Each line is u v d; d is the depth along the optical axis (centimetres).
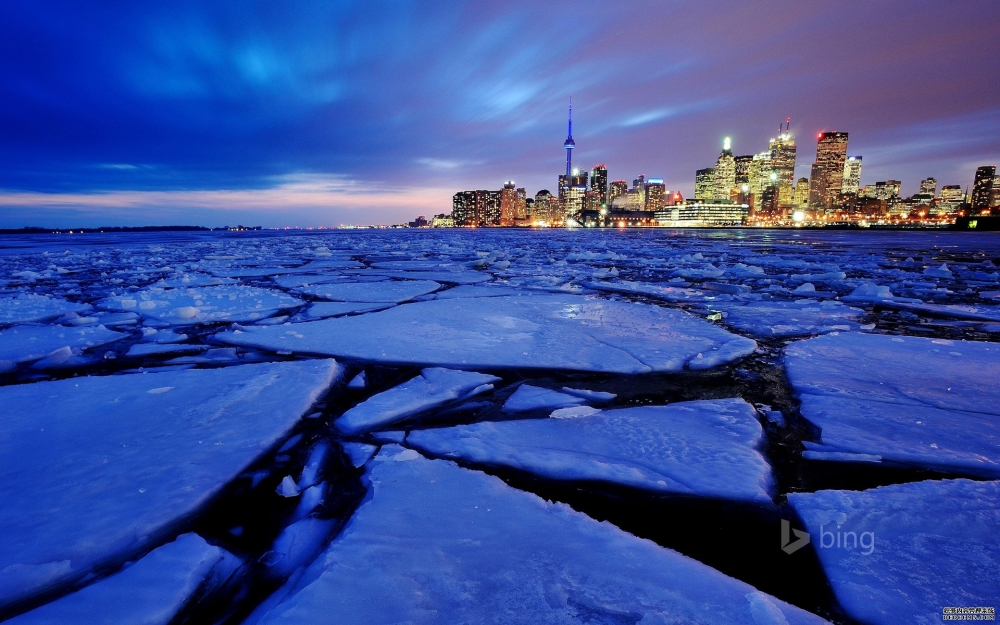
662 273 1127
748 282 938
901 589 134
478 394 307
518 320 518
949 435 234
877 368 346
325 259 1655
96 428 239
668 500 184
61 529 160
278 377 320
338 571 138
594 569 141
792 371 341
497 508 172
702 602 128
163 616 127
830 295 764
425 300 695
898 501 175
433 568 140
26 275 1057
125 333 476
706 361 368
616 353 389
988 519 164
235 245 2673
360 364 369
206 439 228
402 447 229
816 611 131
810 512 171
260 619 123
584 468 204
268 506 184
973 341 429
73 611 128
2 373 357
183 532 166
